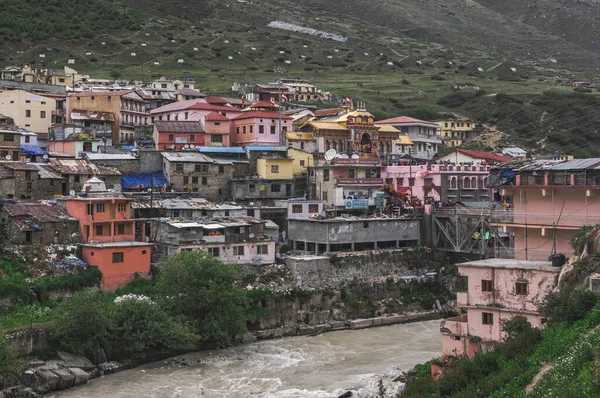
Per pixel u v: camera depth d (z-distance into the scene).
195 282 76.88
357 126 137.62
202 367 71.69
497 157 140.62
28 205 88.88
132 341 71.69
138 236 95.44
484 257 100.69
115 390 63.88
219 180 114.81
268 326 87.69
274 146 123.56
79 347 69.44
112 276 84.00
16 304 73.88
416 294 102.12
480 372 45.72
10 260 80.25
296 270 95.12
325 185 116.81
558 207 65.19
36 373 63.88
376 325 92.62
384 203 118.00
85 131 125.06
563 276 51.25
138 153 112.56
